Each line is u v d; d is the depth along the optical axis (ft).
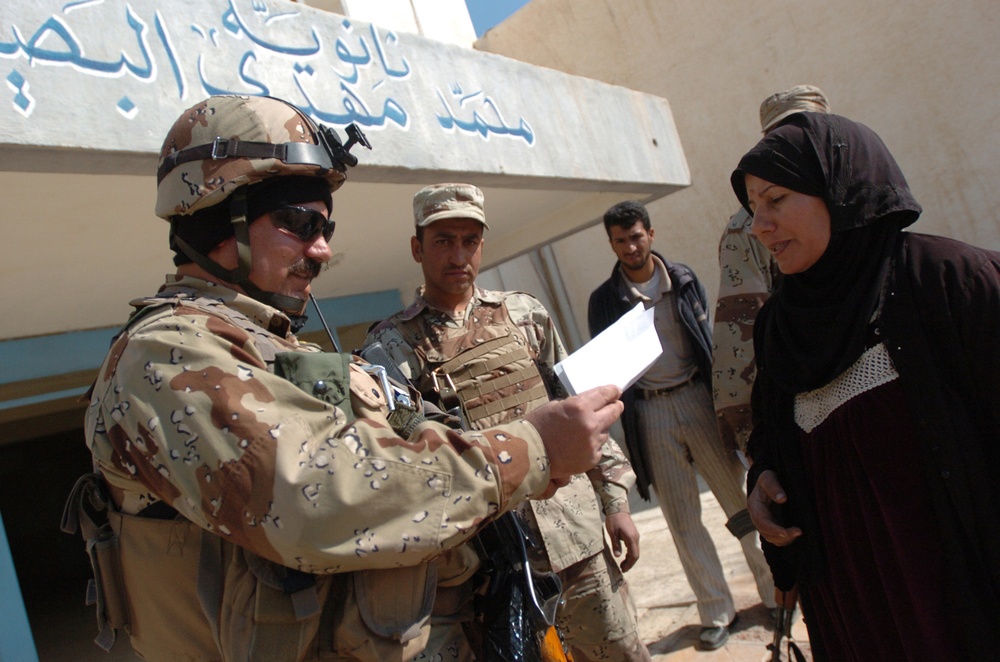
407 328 6.97
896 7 22.12
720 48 25.61
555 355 7.55
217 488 2.86
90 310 11.82
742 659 8.62
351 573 3.37
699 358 9.82
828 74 23.58
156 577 3.36
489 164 12.19
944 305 4.10
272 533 2.83
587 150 14.96
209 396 2.94
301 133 3.67
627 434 10.19
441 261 6.96
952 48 21.35
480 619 4.21
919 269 4.24
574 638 6.83
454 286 6.98
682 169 18.06
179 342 3.08
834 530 4.64
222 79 8.27
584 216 17.85
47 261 9.08
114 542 3.46
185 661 3.36
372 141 10.09
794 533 4.92
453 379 6.66
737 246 8.04
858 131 4.48
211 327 3.18
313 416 3.06
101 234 8.71
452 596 4.06
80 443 35.55
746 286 7.91
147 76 7.47
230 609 3.18
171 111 7.59
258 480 2.84
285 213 3.62
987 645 3.95
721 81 25.72
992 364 3.99
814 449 4.76
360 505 2.91
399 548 2.97
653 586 12.09
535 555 6.38
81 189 7.42
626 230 10.07
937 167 21.85
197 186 3.47
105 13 7.20
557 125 14.28
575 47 28.84
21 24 6.49
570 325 30.12
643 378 10.12
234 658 3.12
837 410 4.55
